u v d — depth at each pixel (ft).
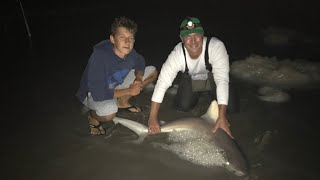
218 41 5.71
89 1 21.16
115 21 5.60
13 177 4.86
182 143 5.67
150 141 5.79
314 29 12.67
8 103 7.40
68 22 16.28
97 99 5.71
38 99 7.60
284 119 6.31
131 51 6.23
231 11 17.04
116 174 4.88
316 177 4.66
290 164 4.97
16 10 18.37
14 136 6.04
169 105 7.22
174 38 12.67
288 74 8.27
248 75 8.54
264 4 17.43
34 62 10.34
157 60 10.06
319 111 6.53
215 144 5.33
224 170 4.89
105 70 5.76
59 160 5.27
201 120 5.93
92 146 5.66
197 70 6.06
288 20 14.28
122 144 5.71
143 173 4.90
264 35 12.42
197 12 17.48
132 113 6.86
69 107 7.18
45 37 13.53
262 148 5.41
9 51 11.62
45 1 20.68
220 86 5.49
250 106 6.90
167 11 18.11
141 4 20.30
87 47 11.94
